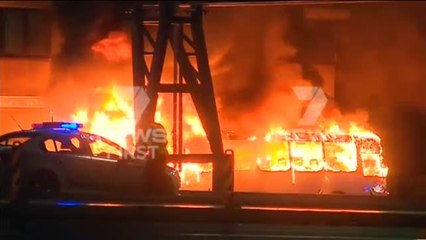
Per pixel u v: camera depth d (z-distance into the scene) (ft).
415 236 163.32
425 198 225.15
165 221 158.10
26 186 196.03
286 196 212.84
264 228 164.25
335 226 164.04
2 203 158.40
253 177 239.71
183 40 216.33
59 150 212.84
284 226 165.58
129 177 205.36
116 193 196.75
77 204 162.61
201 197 187.01
